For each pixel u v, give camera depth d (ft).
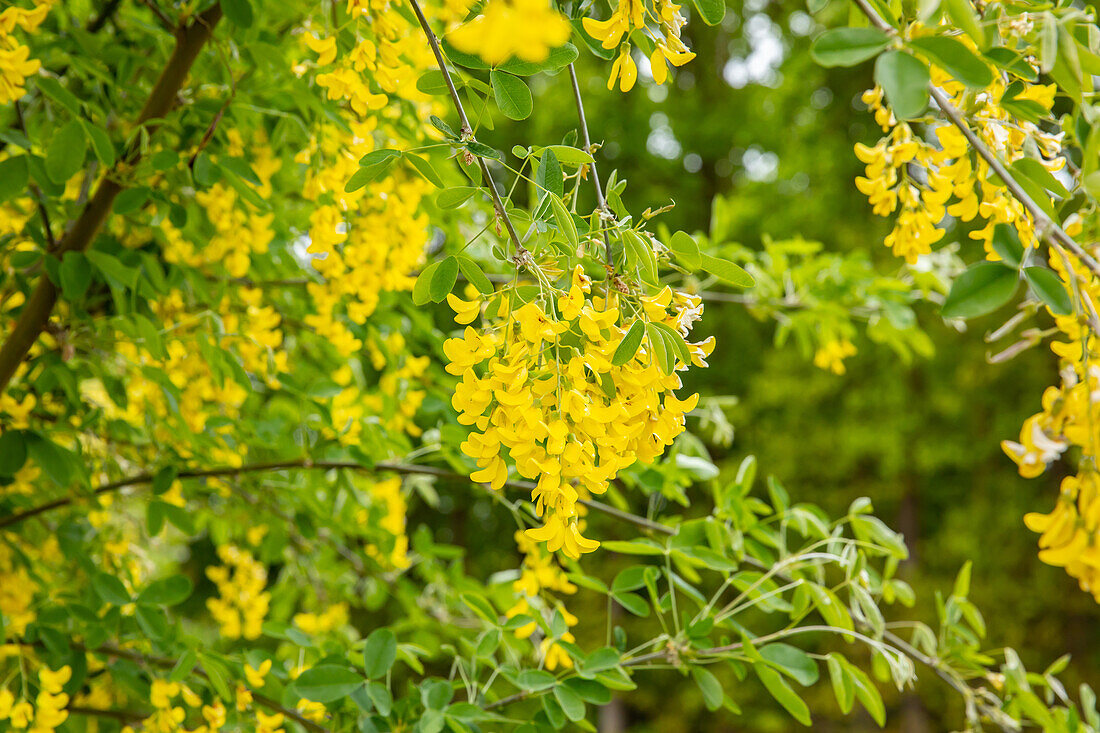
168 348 4.85
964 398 17.15
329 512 5.74
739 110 19.48
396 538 5.92
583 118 3.41
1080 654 17.10
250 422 5.09
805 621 16.76
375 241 4.42
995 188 3.35
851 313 6.57
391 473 5.87
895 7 3.18
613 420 3.02
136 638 4.57
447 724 4.23
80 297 4.37
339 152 4.22
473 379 3.03
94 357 4.60
